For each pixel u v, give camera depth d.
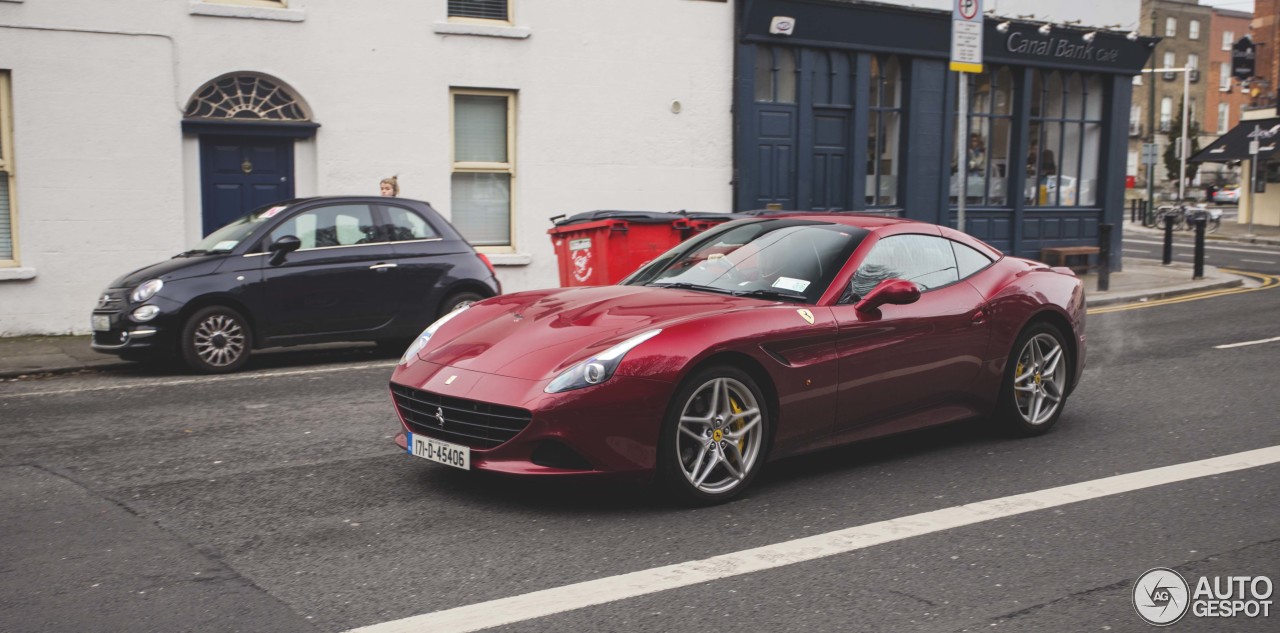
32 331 11.41
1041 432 6.53
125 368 9.42
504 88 13.98
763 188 16.27
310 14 12.64
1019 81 18.80
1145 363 9.44
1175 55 68.25
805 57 16.41
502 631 3.53
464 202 14.07
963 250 6.32
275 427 6.66
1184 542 4.54
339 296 9.50
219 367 9.01
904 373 5.66
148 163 11.86
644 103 15.05
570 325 5.05
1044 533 4.64
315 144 12.85
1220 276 18.67
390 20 13.12
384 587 3.91
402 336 9.88
